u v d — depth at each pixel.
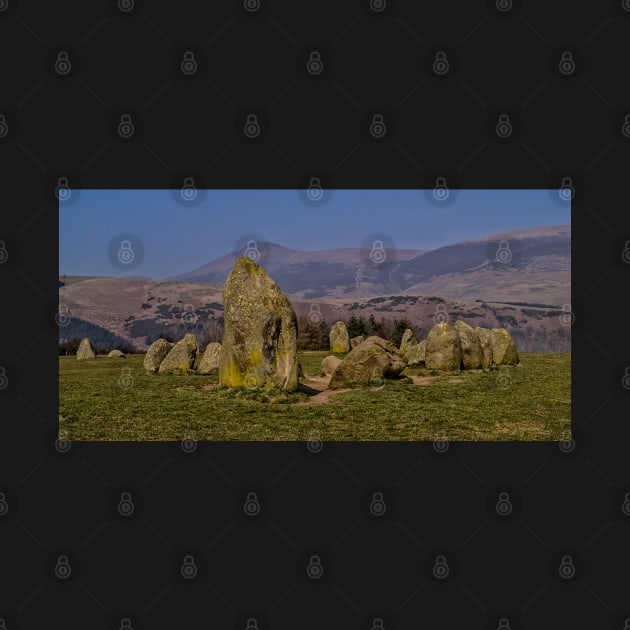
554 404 20.38
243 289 21.39
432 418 18.30
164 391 23.17
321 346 51.75
